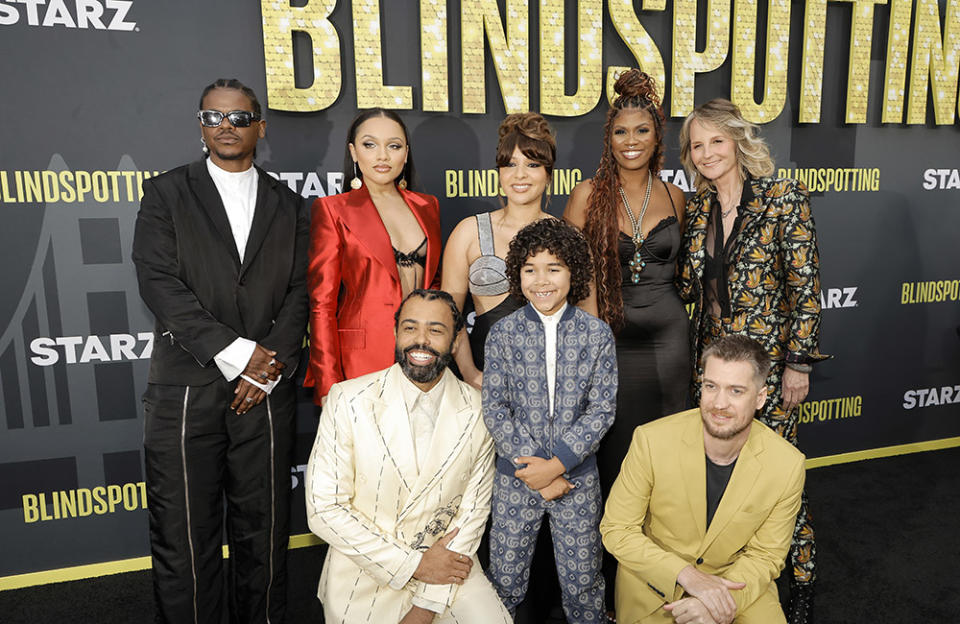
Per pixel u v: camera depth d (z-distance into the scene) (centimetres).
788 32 338
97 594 273
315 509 183
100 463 287
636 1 320
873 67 358
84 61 263
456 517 196
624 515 196
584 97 316
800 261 219
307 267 229
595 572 211
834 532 309
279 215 220
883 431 398
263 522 223
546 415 207
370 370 230
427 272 243
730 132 222
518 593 213
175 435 210
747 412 177
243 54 279
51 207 268
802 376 226
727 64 341
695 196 244
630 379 245
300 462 314
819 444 388
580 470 208
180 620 219
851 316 380
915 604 255
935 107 370
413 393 189
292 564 295
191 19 271
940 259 390
